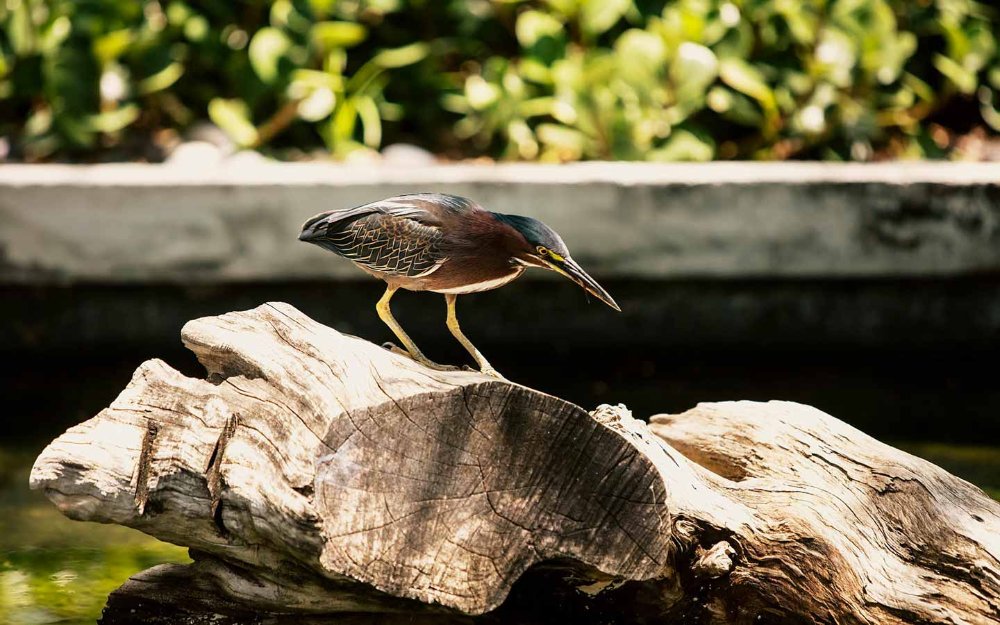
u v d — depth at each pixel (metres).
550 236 7.16
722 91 13.98
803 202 11.80
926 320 12.47
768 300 12.44
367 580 5.54
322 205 11.59
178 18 14.29
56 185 11.43
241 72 14.21
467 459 5.77
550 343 12.62
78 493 5.55
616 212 11.77
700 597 6.43
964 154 14.69
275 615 6.54
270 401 5.93
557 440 5.84
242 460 5.64
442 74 14.79
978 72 15.45
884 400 12.06
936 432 11.06
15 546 8.27
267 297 12.23
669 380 12.59
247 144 13.76
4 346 12.15
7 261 11.57
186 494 5.62
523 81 14.20
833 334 12.52
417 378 6.25
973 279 12.26
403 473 5.67
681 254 11.90
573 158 13.84
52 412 11.34
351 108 13.80
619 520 5.91
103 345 12.23
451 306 7.57
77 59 13.56
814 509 6.39
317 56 14.14
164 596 6.64
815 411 7.39
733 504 6.50
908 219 11.84
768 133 14.06
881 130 14.65
